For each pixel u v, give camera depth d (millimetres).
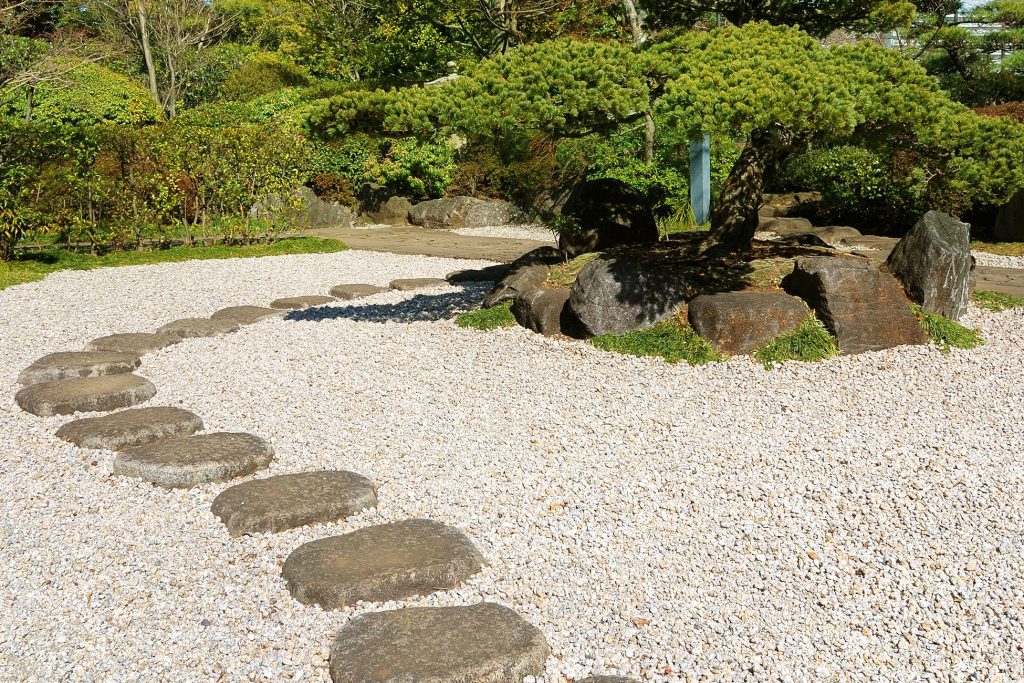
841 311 6047
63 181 11664
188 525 3875
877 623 3125
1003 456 4492
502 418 5215
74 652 2984
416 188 18406
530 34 16375
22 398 5539
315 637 3012
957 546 3605
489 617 3023
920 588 3328
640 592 3326
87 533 3836
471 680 2684
